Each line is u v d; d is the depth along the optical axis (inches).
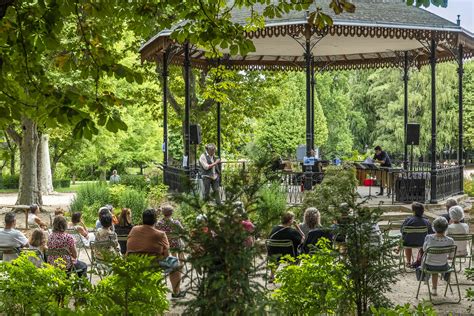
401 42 824.9
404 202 702.5
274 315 181.5
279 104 1125.7
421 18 709.3
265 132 1868.8
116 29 561.3
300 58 981.8
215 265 173.6
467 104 1969.7
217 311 167.5
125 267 211.5
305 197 583.5
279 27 659.4
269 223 182.9
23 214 854.5
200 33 266.5
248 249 174.1
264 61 981.8
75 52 256.5
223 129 1139.9
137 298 212.2
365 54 957.8
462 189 820.0
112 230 435.5
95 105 207.9
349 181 577.3
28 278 235.8
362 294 232.8
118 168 2098.9
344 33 658.8
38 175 1001.5
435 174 709.3
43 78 219.1
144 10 273.1
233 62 978.7
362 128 1953.7
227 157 1284.4
